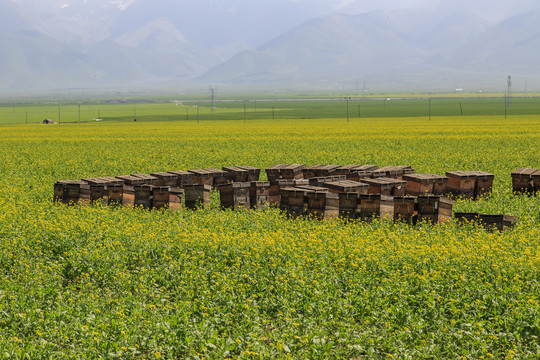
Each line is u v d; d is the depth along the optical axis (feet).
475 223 81.82
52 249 72.28
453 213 94.79
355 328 50.62
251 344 46.60
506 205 101.40
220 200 101.60
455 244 71.51
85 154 216.13
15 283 60.29
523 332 48.65
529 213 93.35
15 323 50.06
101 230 77.87
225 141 274.36
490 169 153.07
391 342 47.70
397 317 51.83
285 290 56.85
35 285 59.31
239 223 85.87
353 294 56.59
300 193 90.68
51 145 266.57
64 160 192.34
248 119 547.90
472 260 63.52
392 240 74.18
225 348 46.16
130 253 68.85
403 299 54.65
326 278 60.23
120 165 174.50
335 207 89.15
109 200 101.24
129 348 45.73
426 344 47.34
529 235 77.05
